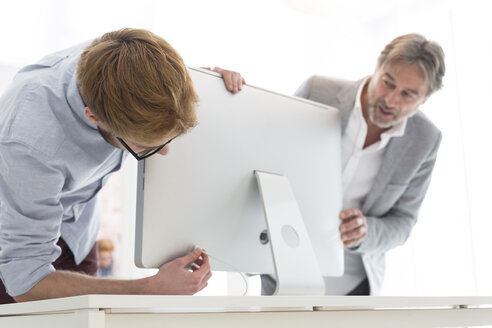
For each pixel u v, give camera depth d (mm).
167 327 753
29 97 1044
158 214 1020
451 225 2418
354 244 1562
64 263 1567
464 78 2434
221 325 805
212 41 2717
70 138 1069
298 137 1278
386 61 1793
